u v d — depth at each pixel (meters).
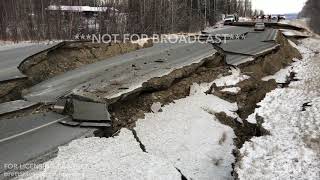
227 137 12.20
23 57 16.30
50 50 17.14
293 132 11.69
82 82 14.44
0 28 37.03
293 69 23.58
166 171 8.78
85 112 10.99
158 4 47.00
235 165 9.80
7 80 12.85
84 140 9.55
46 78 15.65
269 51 23.06
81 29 40.47
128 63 17.80
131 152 9.47
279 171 8.98
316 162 9.34
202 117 13.14
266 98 16.55
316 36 45.56
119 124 11.22
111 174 8.23
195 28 53.72
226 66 18.89
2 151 8.81
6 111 11.02
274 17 65.31
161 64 17.03
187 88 15.27
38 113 11.40
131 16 44.47
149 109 12.93
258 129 12.76
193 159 10.20
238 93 15.88
